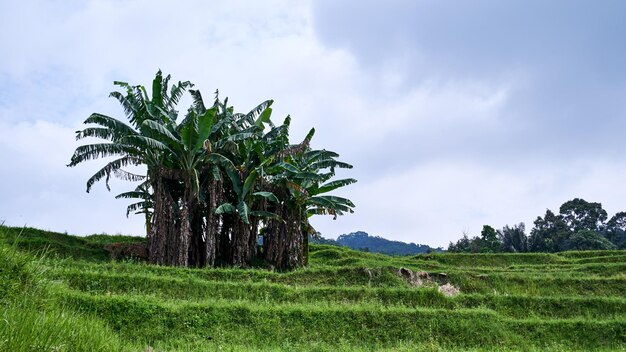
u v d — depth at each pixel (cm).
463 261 3762
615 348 1582
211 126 2466
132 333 1323
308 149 3066
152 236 2497
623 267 3014
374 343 1473
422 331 1555
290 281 2138
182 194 2761
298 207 2895
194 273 2061
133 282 1712
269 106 2920
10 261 929
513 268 3297
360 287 1938
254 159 2891
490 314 1656
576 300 1956
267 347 1335
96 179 2514
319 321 1523
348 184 3005
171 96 2722
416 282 2288
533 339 1600
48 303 902
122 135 2452
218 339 1365
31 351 661
